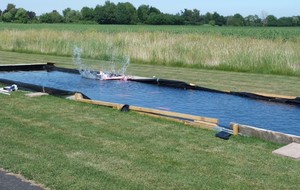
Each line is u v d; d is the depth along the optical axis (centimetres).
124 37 2091
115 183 495
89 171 529
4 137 664
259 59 1616
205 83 1309
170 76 1454
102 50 2005
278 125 834
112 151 609
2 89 1070
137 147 630
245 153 612
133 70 1609
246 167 558
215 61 1688
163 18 7675
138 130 723
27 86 1106
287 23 7381
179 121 778
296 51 1586
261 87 1245
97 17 7762
